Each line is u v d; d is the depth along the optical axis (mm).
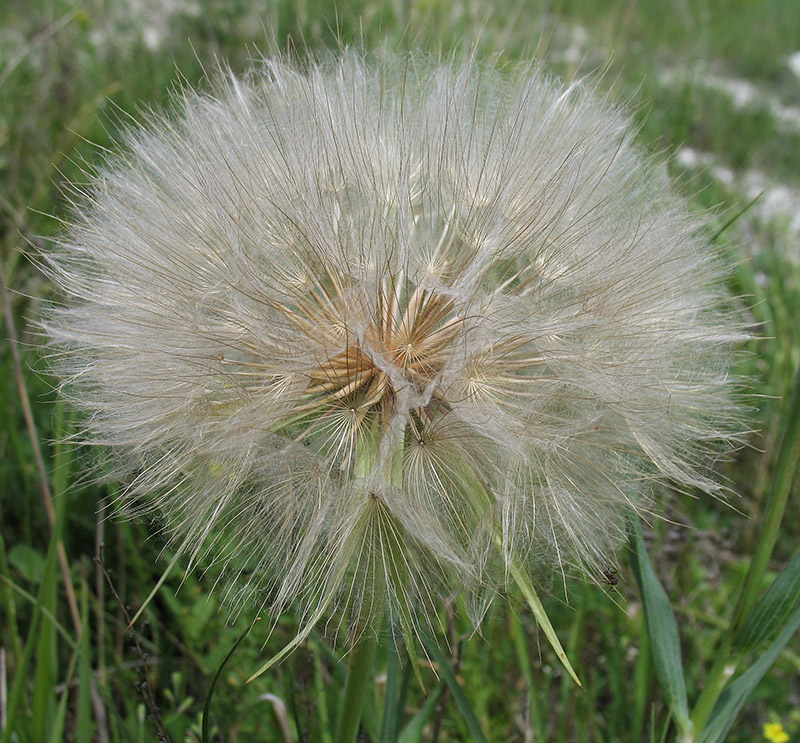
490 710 164
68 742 148
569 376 103
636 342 106
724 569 195
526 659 146
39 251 118
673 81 381
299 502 99
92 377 105
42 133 234
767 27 627
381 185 110
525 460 97
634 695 158
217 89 121
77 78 253
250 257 103
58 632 163
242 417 99
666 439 107
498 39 235
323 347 105
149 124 119
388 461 97
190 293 105
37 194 201
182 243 107
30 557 154
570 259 108
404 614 95
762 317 192
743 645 112
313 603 99
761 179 360
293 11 257
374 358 102
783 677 174
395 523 96
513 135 112
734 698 114
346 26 237
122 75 256
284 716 135
